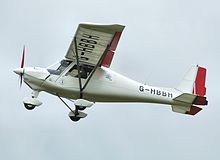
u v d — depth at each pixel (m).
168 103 80.25
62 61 76.12
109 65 77.25
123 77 78.06
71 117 77.06
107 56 76.62
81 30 70.56
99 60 75.12
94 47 73.06
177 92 82.62
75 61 75.81
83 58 75.25
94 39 71.81
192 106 80.62
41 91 76.31
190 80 84.69
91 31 70.50
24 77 75.44
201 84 84.94
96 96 77.06
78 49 73.75
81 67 76.19
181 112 80.94
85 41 72.25
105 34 70.81
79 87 75.88
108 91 77.06
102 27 69.69
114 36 71.00
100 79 76.75
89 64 76.12
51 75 75.56
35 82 75.56
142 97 78.88
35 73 75.19
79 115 76.94
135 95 78.38
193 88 84.50
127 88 77.88
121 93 77.62
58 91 76.06
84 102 74.56
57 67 76.12
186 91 84.19
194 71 85.06
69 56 75.56
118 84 77.50
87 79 76.06
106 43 72.25
